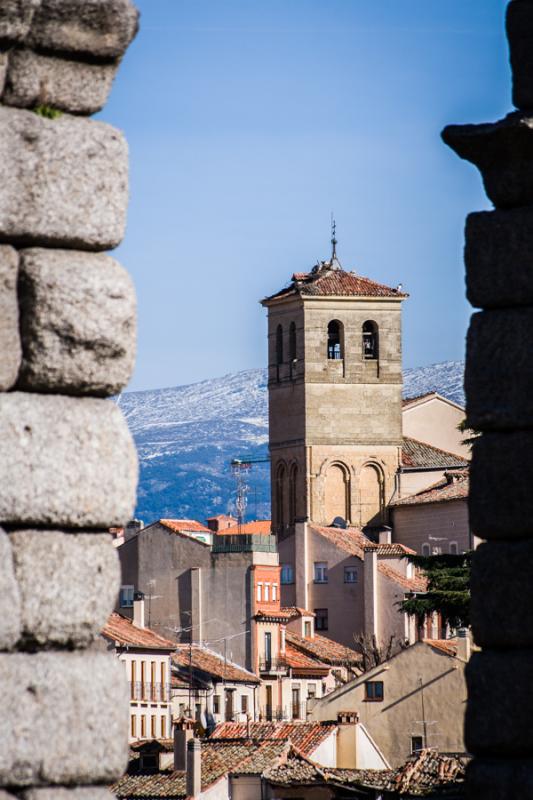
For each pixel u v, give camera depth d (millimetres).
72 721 24875
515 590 30531
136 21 25828
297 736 138375
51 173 25344
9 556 24875
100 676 25078
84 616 25156
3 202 25109
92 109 25922
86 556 25266
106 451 25422
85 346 25375
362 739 139250
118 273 25656
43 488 25047
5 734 24594
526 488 30672
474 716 30531
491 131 30922
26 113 25438
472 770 30484
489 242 31188
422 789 113312
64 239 25453
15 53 25547
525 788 29922
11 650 24875
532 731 30094
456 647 152000
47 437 25156
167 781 128500
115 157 25672
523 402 30750
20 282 25328
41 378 25266
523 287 30922
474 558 30969
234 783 126438
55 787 24875
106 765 25016
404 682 150750
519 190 31078
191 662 192000
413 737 150125
